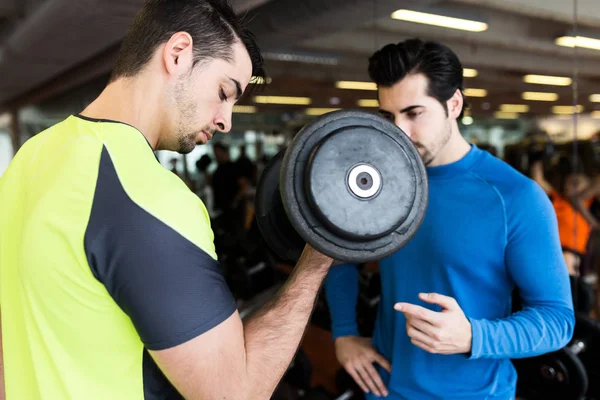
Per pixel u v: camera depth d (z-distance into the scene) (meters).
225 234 2.53
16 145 7.46
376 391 1.01
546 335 0.79
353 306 1.12
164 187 0.54
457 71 0.90
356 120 0.62
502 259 0.85
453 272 0.88
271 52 2.63
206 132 0.68
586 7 1.57
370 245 0.60
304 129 0.61
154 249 0.50
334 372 2.06
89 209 0.52
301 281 0.64
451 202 0.89
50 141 0.62
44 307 0.54
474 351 0.76
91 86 4.54
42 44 3.22
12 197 0.61
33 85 5.66
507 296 0.89
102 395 0.55
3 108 7.73
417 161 0.62
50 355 0.55
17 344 0.60
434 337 0.75
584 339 1.26
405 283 0.95
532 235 0.81
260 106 3.31
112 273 0.50
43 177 0.57
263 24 2.28
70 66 4.29
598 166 1.54
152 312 0.50
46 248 0.52
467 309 0.87
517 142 1.88
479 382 0.89
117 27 2.75
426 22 2.00
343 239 0.59
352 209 0.58
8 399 0.62
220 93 0.66
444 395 0.90
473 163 0.91
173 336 0.50
